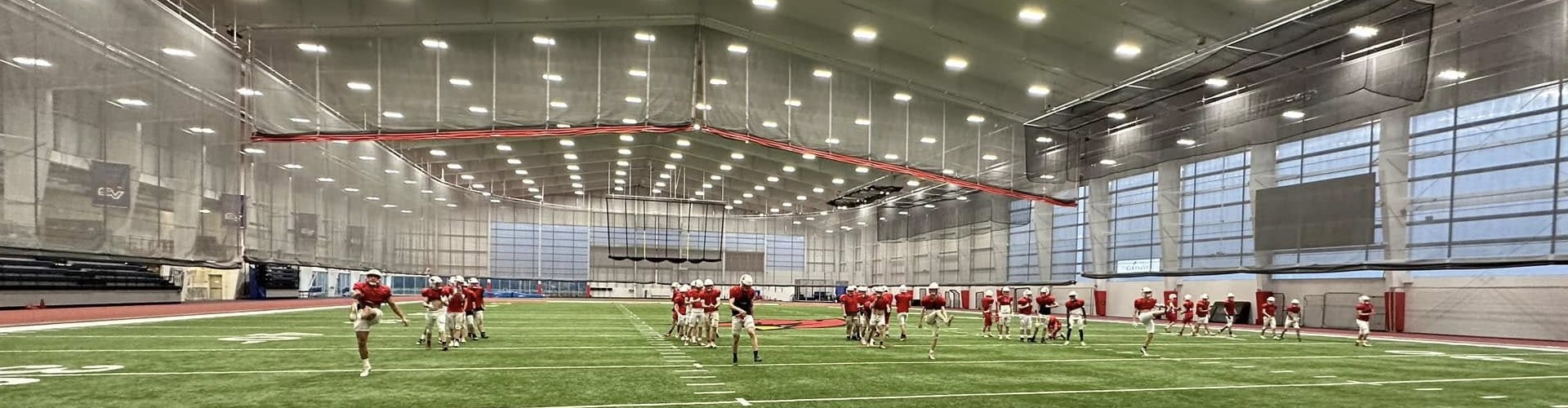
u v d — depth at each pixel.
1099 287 37.12
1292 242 25.84
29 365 11.09
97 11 16.27
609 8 21.09
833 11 19.98
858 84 24.58
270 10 20.88
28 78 14.63
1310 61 18.06
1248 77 19.81
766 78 23.73
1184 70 19.52
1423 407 9.23
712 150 40.66
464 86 22.67
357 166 33.56
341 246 31.75
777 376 10.91
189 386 9.27
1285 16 16.25
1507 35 17.59
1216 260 29.81
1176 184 31.80
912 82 24.36
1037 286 41.12
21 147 14.52
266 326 20.28
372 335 17.36
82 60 15.92
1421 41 15.55
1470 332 23.33
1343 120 18.80
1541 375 12.70
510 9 20.94
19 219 14.50
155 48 18.08
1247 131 20.70
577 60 23.09
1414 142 23.55
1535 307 21.78
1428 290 24.66
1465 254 21.75
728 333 20.11
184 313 26.39
